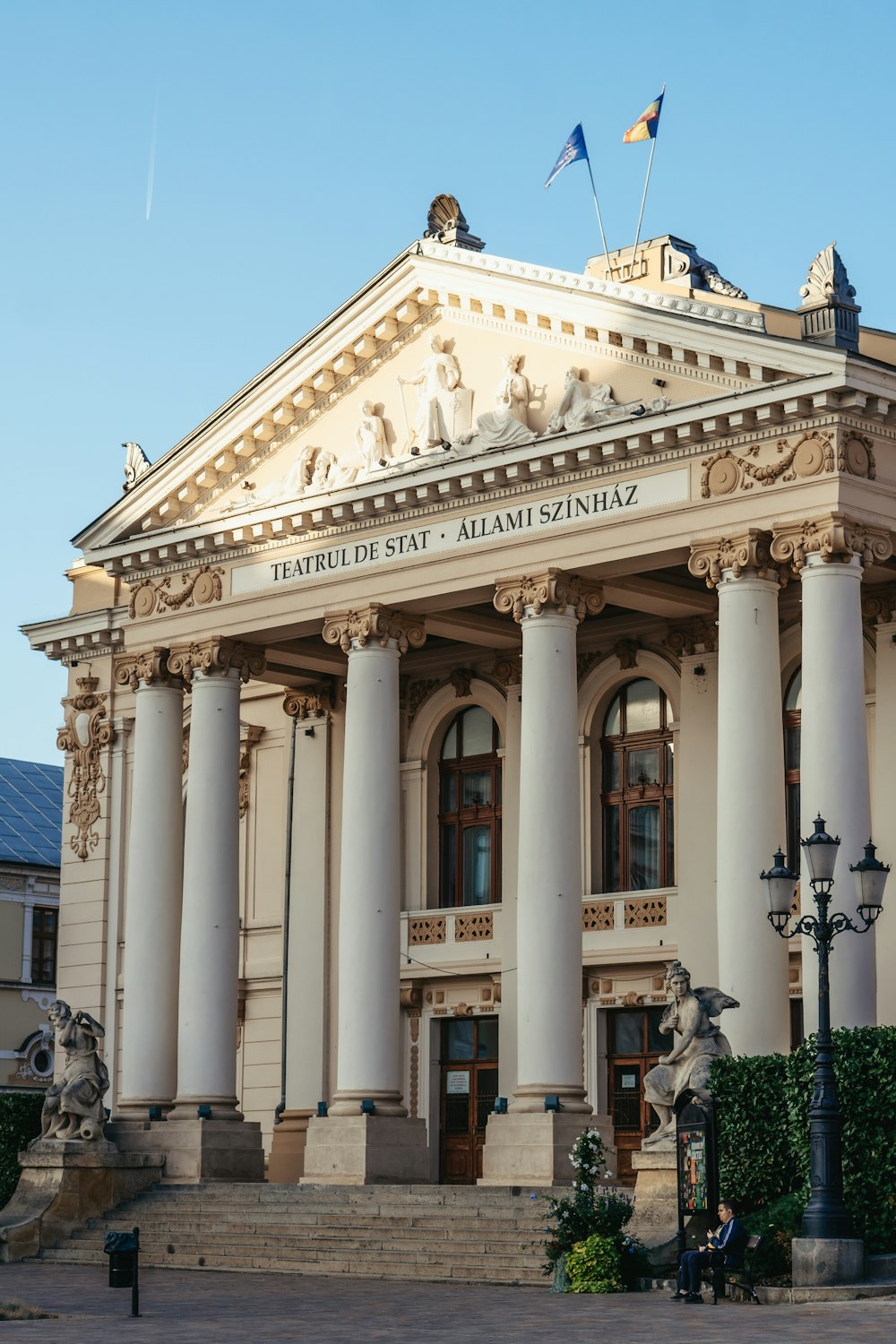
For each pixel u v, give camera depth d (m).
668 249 40.91
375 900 38.56
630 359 36.50
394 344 40.22
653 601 39.12
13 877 65.38
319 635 44.03
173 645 42.81
